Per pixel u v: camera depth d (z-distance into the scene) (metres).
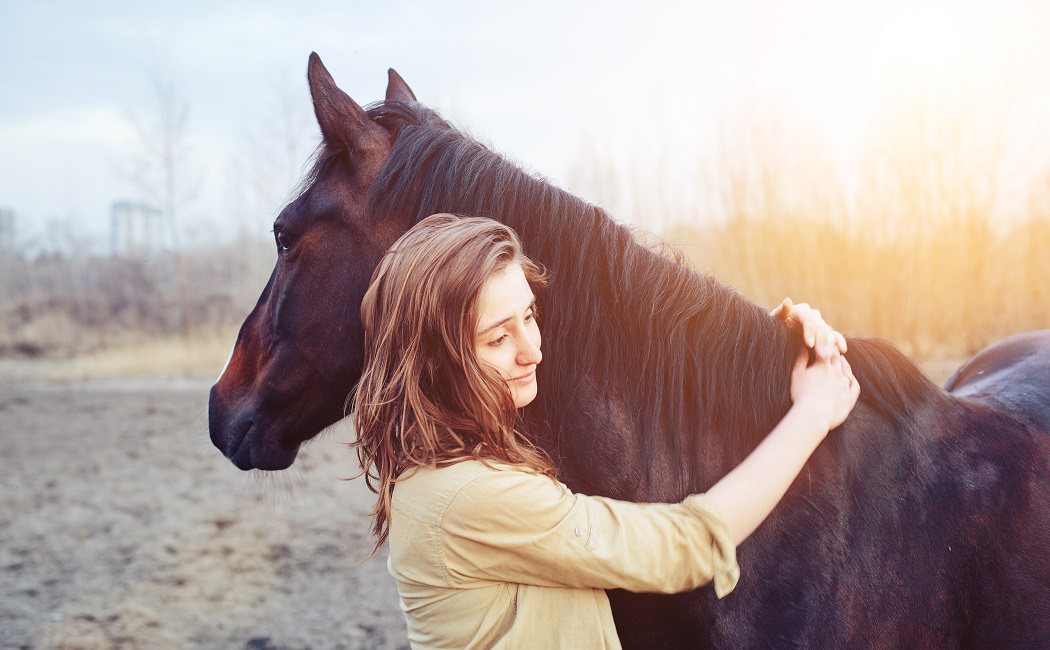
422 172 1.24
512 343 0.98
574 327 1.15
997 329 7.70
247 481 5.52
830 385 1.12
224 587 3.69
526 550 0.92
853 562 1.09
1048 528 1.21
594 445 1.14
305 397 1.43
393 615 3.35
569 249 1.17
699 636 1.10
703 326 1.18
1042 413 1.36
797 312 1.20
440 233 0.97
